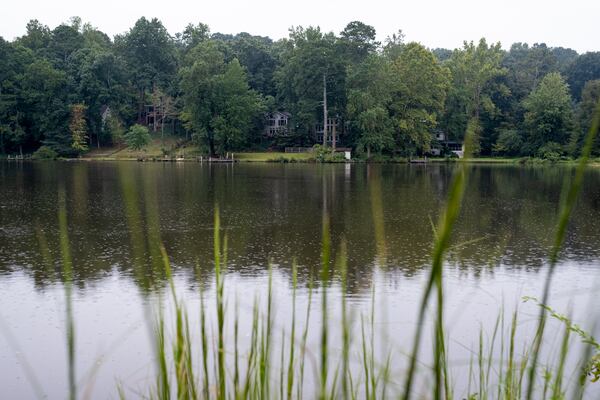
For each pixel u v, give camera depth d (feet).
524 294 32.48
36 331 27.22
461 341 23.79
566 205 4.07
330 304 30.14
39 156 208.23
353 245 48.85
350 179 122.93
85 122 216.13
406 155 209.05
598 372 10.69
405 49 215.10
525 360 7.58
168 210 70.54
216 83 209.97
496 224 61.98
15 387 21.36
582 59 326.24
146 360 23.12
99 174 131.34
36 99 214.07
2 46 214.28
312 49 210.18
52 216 64.69
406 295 32.24
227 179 121.39
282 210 71.56
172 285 5.65
